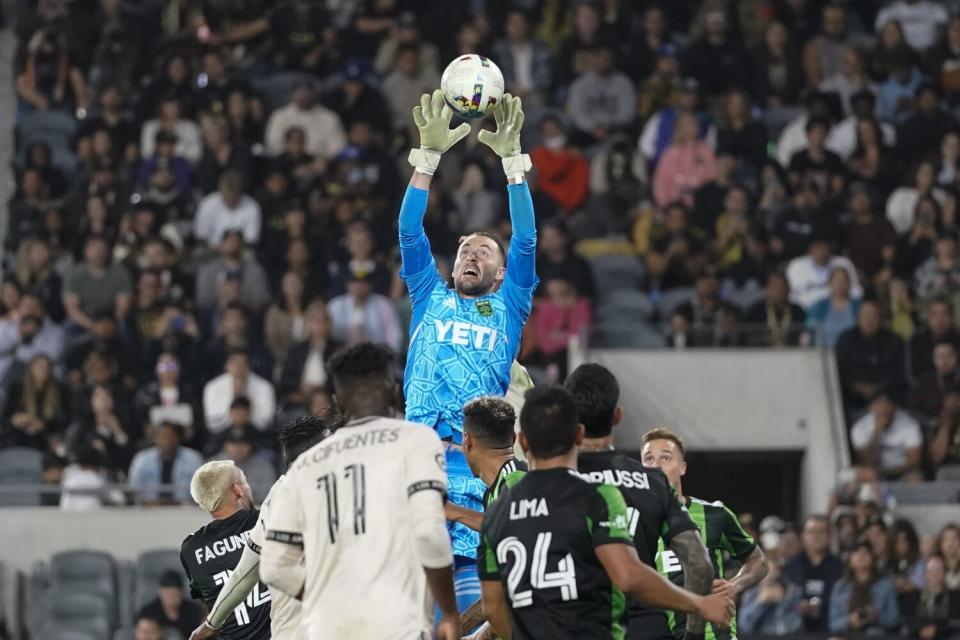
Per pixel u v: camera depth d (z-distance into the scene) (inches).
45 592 2080.5
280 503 877.8
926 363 2363.4
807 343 2384.4
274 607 1047.6
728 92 2746.1
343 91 2819.9
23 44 2967.5
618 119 2800.2
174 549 2095.2
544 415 873.5
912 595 1968.5
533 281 1109.7
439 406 1081.4
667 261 2518.5
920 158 2743.6
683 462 1119.0
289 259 2516.0
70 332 2466.8
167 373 2267.5
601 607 861.8
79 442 2215.8
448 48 2928.2
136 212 2596.0
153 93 2817.4
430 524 842.2
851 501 2058.3
